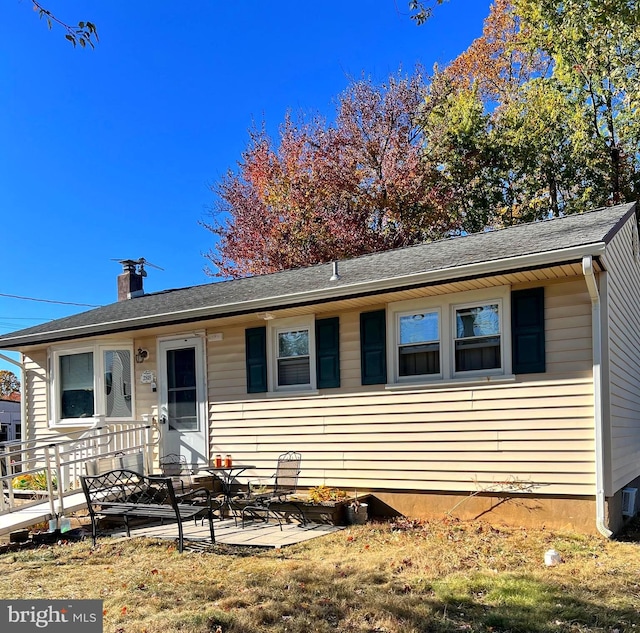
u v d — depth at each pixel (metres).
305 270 11.66
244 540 6.88
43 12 4.76
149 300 13.17
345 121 23.19
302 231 22.81
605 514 6.58
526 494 7.13
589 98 20.83
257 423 9.41
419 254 9.60
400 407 8.12
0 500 8.06
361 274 8.84
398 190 21.86
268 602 4.53
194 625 4.07
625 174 20.30
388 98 22.84
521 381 7.24
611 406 6.95
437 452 7.77
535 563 5.53
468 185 22.42
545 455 7.03
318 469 8.74
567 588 4.71
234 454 9.61
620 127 20.31
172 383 10.47
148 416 10.23
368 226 22.64
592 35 18.45
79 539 7.46
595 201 20.55
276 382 9.40
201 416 10.05
